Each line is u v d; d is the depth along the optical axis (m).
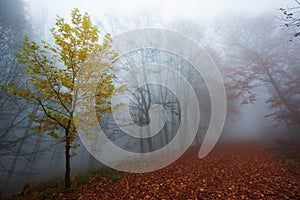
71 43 4.46
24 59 4.13
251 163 6.84
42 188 5.30
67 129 4.75
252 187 4.47
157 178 5.84
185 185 5.02
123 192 4.73
